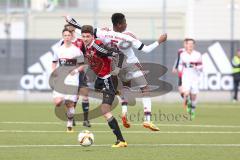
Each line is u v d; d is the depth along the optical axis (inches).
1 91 2989.7
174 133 1648.6
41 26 3203.7
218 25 3184.1
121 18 1411.2
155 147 1355.8
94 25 3053.6
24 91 2967.5
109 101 1331.2
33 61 2955.2
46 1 3289.9
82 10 3228.3
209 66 2935.5
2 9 3447.3
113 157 1204.5
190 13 3206.2
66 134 1601.9
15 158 1186.0
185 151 1293.1
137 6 3245.6
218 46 2935.5
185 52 2159.2
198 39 3053.6
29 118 2060.8
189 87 2116.1
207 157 1209.4
